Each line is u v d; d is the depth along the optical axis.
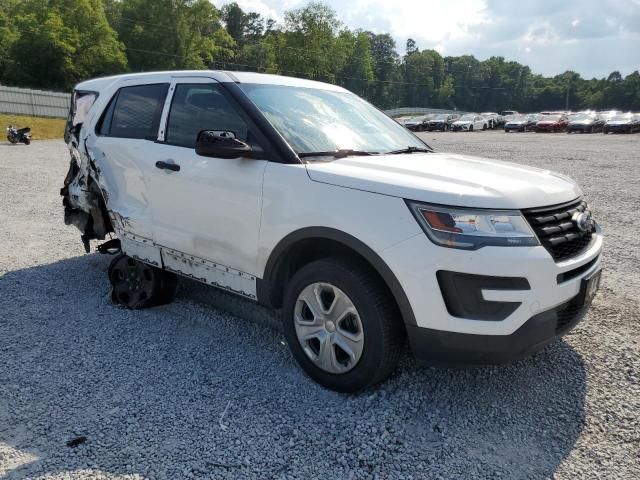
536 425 2.95
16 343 3.88
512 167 3.61
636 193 10.75
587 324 4.26
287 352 3.79
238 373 3.48
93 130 4.71
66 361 3.61
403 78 133.75
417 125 49.72
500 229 2.72
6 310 4.49
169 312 4.50
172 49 77.94
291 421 2.94
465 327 2.71
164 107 4.13
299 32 76.56
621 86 128.38
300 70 76.81
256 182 3.36
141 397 3.17
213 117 3.76
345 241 2.96
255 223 3.39
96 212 4.80
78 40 63.19
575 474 2.56
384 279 2.86
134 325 4.23
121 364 3.58
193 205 3.76
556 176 3.54
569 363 3.63
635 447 2.77
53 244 6.61
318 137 3.66
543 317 2.78
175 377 3.41
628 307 4.61
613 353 3.77
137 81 4.51
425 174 3.06
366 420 2.96
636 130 39.03
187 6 77.31
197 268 3.90
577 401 3.18
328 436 2.82
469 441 2.80
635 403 3.16
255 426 2.90
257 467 2.57
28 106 38.03
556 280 2.83
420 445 2.76
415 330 2.83
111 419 2.95
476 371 3.50
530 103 145.75
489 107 146.62
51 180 12.22
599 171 14.45
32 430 2.84
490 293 2.68
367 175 3.03
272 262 3.34
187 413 3.01
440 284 2.72
